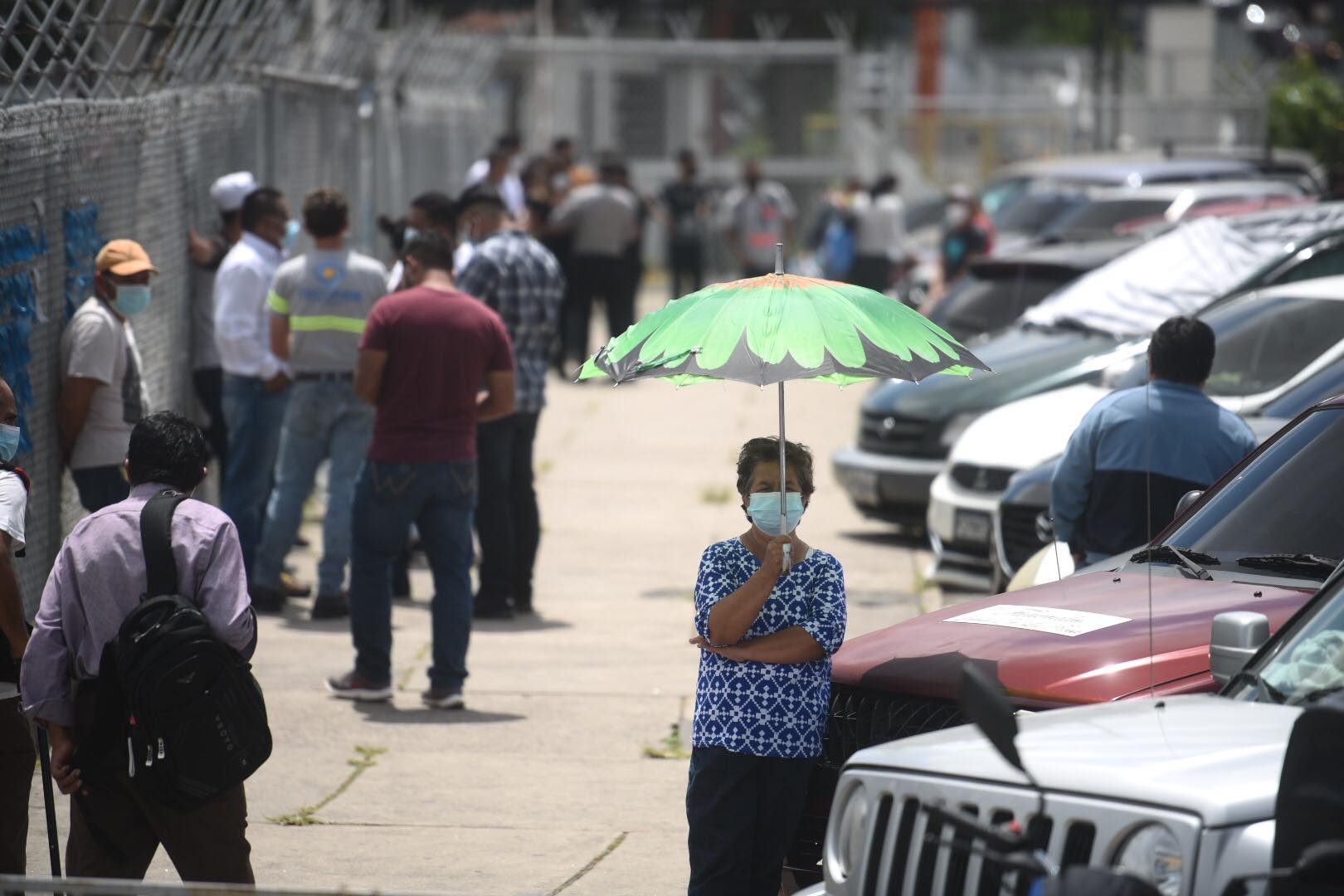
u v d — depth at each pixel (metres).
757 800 18.94
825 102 119.31
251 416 37.31
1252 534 21.52
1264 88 94.69
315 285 36.00
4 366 26.31
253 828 24.72
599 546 46.25
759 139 120.25
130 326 33.44
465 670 30.89
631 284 77.56
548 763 27.94
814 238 86.38
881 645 19.80
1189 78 113.06
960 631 19.66
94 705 17.84
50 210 28.62
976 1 109.00
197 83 39.25
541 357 37.72
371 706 31.05
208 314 39.59
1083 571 22.30
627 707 31.22
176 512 17.98
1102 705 16.09
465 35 94.31
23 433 27.19
